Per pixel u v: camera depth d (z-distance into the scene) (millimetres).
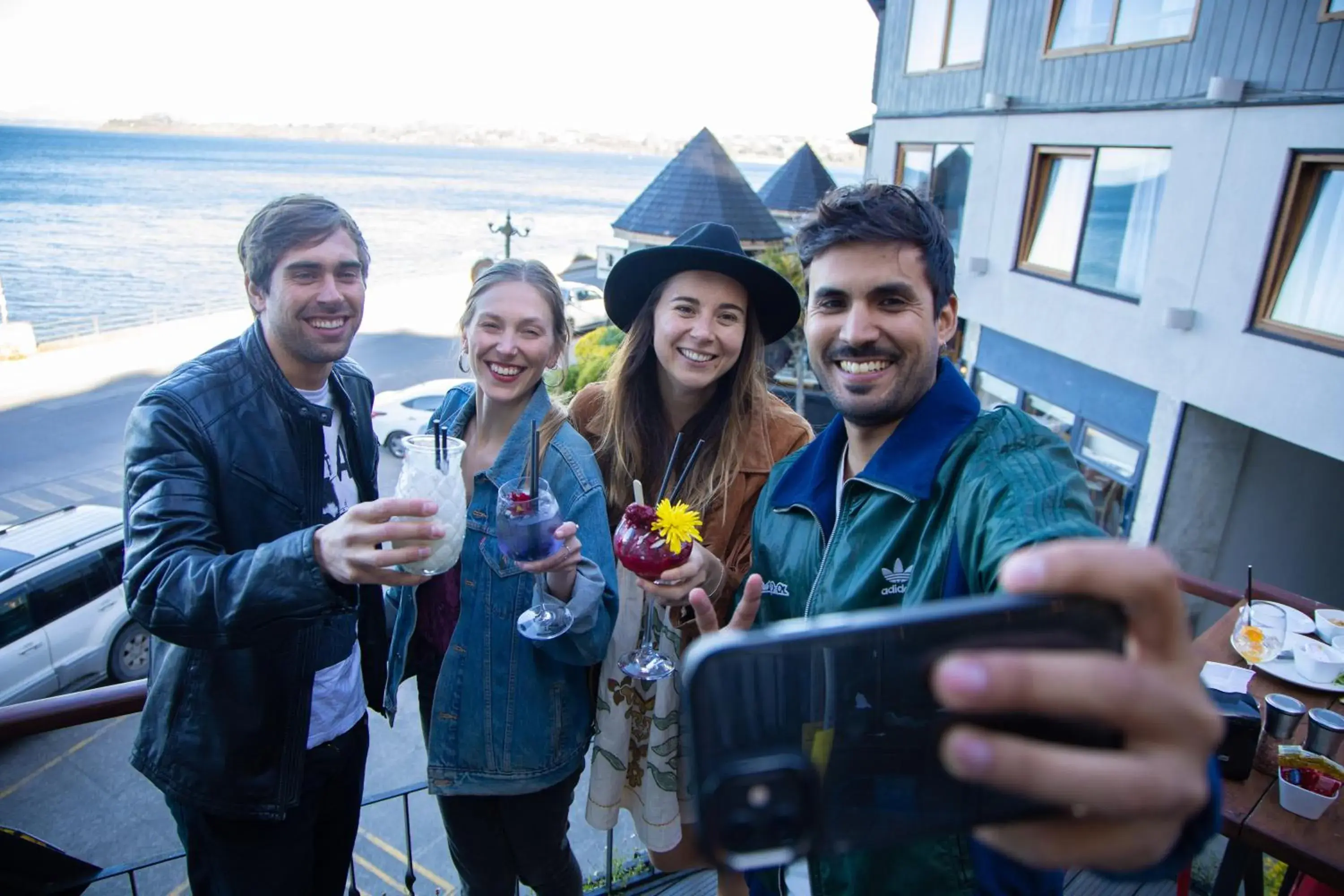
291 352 1546
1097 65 8359
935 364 1200
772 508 1425
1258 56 6617
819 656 517
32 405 18125
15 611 6227
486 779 1654
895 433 1160
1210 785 544
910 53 11797
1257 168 6672
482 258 1917
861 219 1133
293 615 1167
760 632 522
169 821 5703
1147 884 2238
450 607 1712
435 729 1659
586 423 2109
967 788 499
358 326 1595
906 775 512
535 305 1629
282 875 1646
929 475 1089
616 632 1772
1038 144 9297
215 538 1374
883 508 1151
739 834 510
